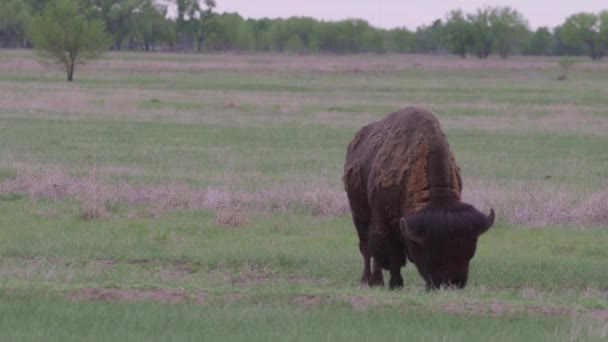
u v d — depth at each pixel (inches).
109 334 1132.5
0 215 2463.1
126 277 1668.3
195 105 6599.4
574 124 5767.7
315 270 1861.5
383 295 1396.4
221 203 2640.3
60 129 4712.1
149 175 3181.6
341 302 1344.7
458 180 1577.3
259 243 2178.9
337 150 4200.3
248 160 3740.2
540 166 3752.5
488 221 1421.0
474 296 1422.2
